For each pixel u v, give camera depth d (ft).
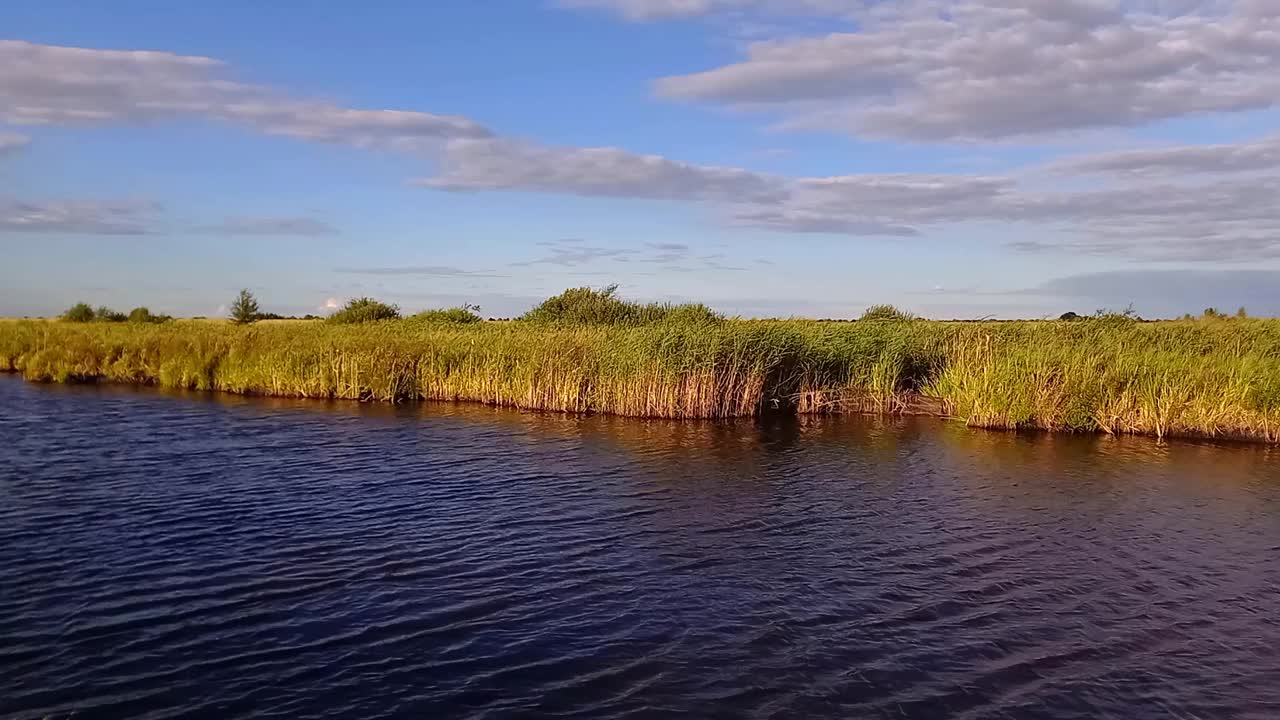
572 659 29.37
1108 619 33.37
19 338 134.62
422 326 129.29
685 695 26.91
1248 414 71.82
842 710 26.09
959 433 77.92
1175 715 26.11
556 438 73.87
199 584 36.01
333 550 40.98
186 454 63.82
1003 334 98.22
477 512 48.52
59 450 64.39
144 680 27.35
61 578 36.40
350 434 74.43
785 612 33.86
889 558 40.83
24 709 25.38
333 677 27.78
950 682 28.02
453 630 31.68
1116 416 76.48
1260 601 35.42
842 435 76.84
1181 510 49.73
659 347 87.35
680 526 46.16
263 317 194.80
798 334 94.27
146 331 131.85
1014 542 43.47
